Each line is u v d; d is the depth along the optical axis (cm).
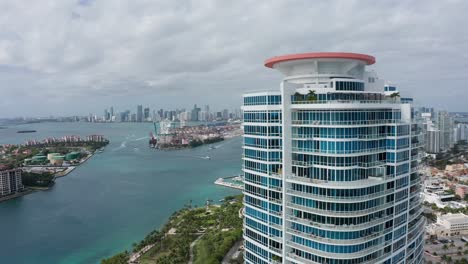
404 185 11888
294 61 11819
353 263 10400
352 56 11388
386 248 11381
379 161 11206
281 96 11081
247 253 12950
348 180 10475
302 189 10862
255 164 12119
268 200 11688
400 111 11706
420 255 13962
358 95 11038
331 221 10419
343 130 10312
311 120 10731
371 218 10750
